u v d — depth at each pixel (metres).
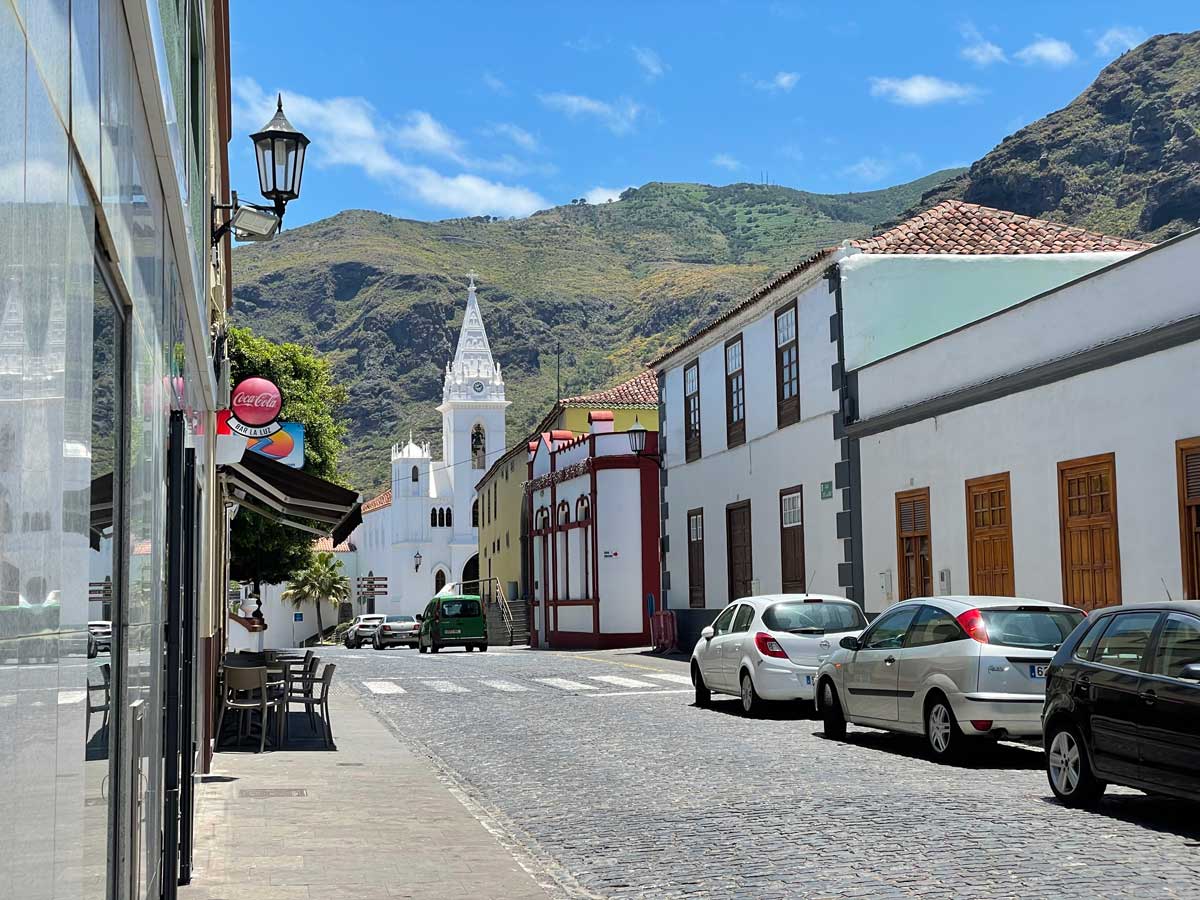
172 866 6.38
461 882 8.42
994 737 13.13
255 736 17.11
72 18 3.01
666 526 39.81
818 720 18.48
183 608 7.77
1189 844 9.05
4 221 2.29
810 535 29.00
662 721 18.83
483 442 103.62
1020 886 7.83
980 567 22.03
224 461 16.48
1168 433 17.28
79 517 3.21
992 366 21.61
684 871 8.66
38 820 2.72
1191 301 16.83
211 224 14.09
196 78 10.20
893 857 8.80
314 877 8.57
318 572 101.56
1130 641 10.23
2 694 2.36
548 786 12.95
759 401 32.22
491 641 62.50
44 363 2.71
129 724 4.38
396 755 15.52
